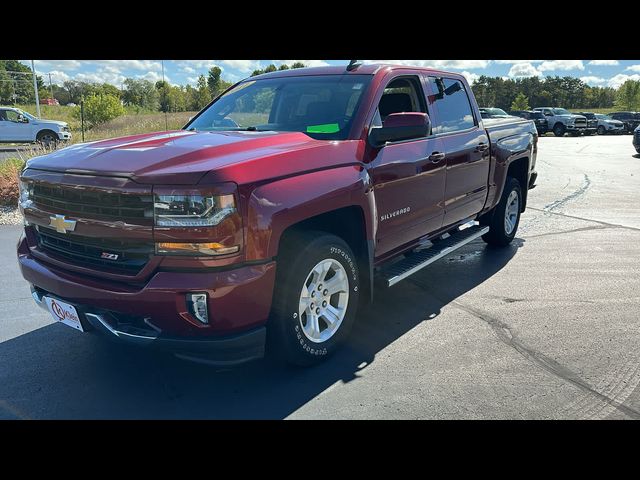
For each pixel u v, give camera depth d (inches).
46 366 142.8
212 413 121.3
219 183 110.4
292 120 165.6
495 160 227.1
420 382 133.8
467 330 165.6
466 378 135.7
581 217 332.2
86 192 119.0
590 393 128.3
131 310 114.8
